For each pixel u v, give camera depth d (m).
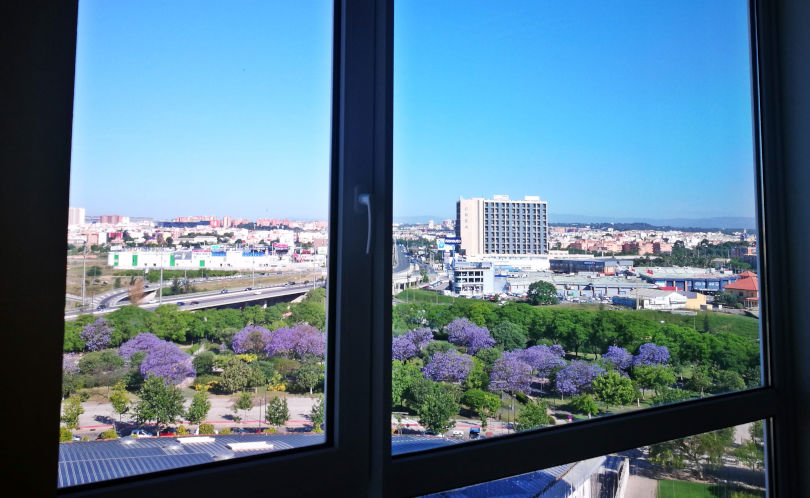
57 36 0.70
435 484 1.07
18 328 0.65
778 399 1.65
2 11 0.66
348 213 1.04
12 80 0.66
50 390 0.67
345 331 1.02
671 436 1.42
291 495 0.94
